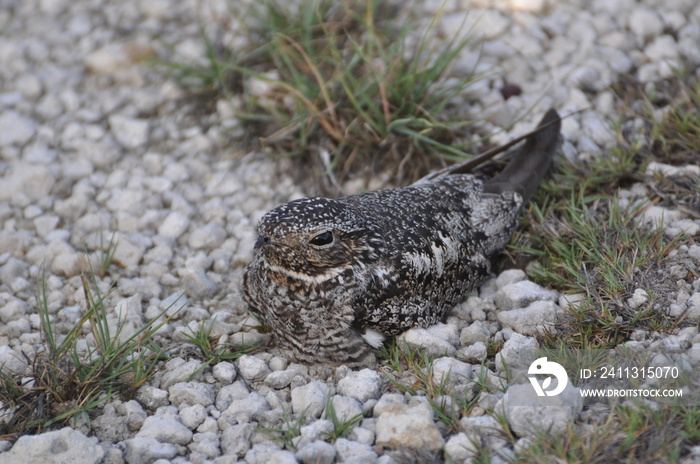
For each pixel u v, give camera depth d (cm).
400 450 505
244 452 525
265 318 628
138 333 595
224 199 807
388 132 785
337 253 575
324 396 558
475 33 895
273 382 588
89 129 874
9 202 805
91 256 745
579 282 630
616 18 917
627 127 801
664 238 655
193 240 764
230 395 582
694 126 748
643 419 494
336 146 810
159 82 914
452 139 805
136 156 851
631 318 586
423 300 617
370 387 562
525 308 622
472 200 681
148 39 963
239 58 886
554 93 838
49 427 555
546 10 930
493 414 521
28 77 934
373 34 815
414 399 545
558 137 752
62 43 983
